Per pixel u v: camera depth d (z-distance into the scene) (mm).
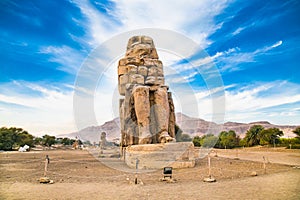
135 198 7367
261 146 39031
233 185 9258
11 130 47250
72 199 7289
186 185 9414
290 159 19844
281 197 7238
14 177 11594
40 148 50156
